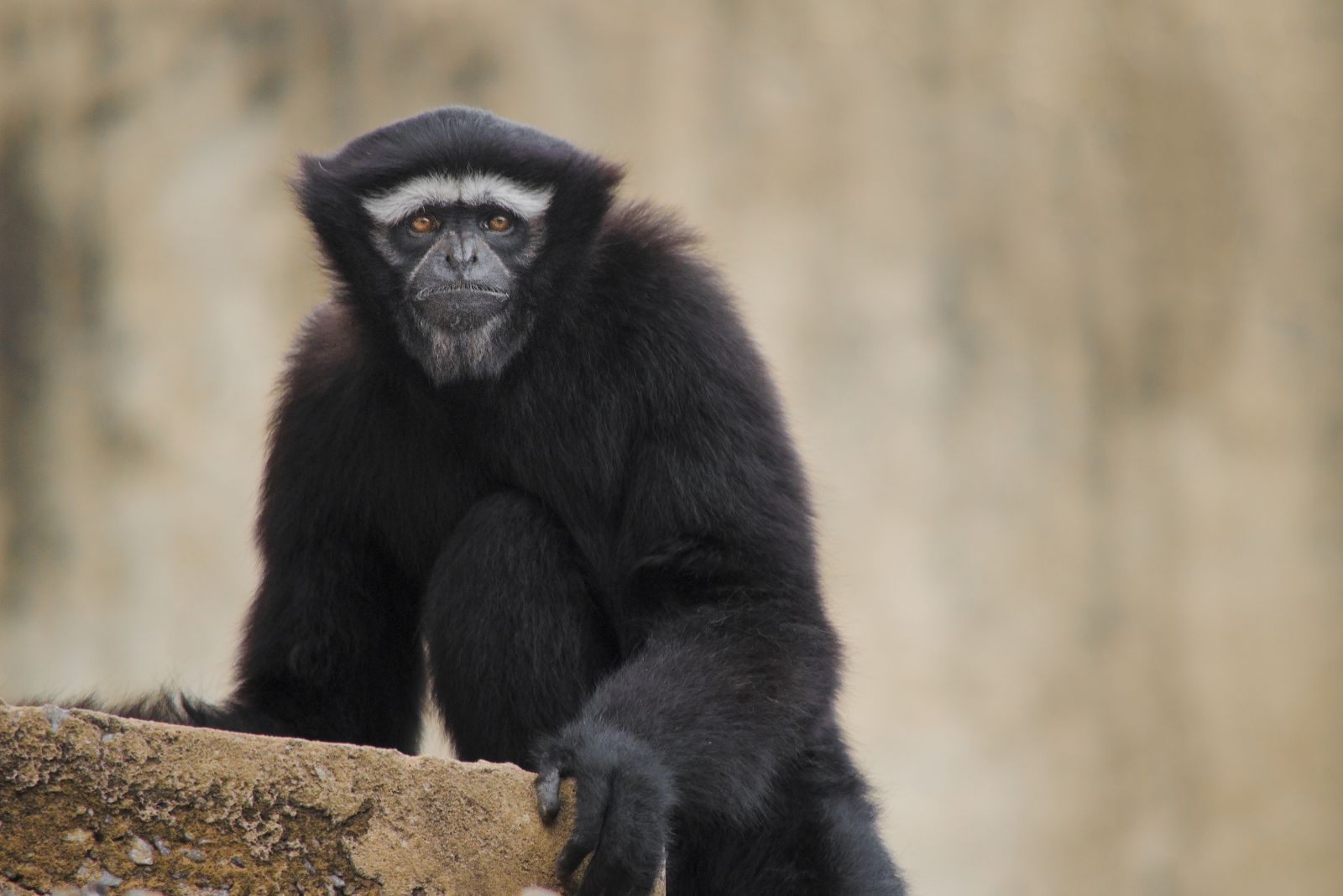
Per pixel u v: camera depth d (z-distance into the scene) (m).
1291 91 45.62
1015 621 43.31
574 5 44.31
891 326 43.53
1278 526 44.78
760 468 15.56
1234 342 44.97
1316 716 44.38
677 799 13.00
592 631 15.59
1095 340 44.47
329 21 44.41
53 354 43.75
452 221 16.20
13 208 44.00
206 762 11.25
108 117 44.22
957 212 44.12
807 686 14.52
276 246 44.00
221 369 43.72
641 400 15.85
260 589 16.77
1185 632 44.38
